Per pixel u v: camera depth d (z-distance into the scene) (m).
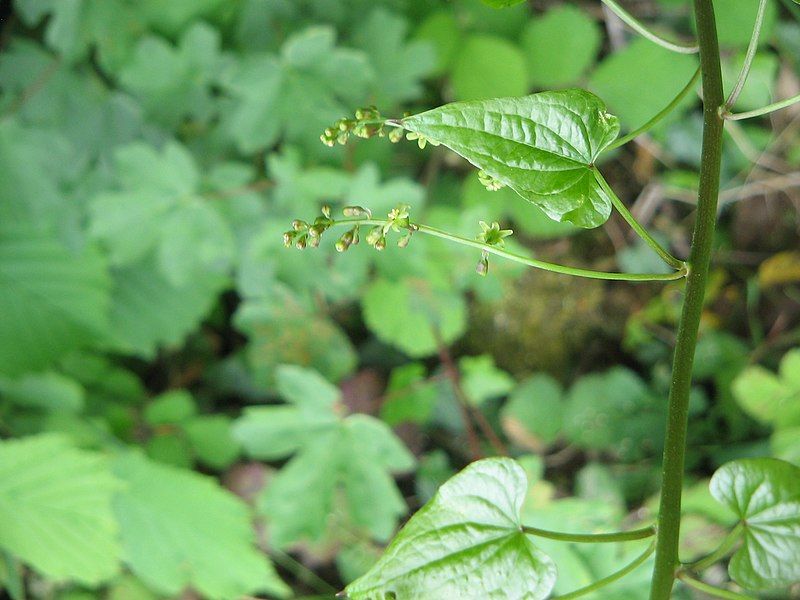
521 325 0.59
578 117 0.20
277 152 0.49
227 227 0.46
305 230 0.21
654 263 0.59
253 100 0.43
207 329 0.59
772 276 0.58
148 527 0.42
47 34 0.43
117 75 0.44
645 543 0.45
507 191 0.48
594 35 0.46
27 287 0.46
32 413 0.46
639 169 0.60
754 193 0.58
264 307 0.51
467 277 0.48
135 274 0.50
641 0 0.53
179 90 0.45
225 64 0.45
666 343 0.59
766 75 0.51
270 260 0.45
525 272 0.59
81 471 0.40
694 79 0.21
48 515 0.39
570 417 0.56
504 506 0.21
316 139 0.44
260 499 0.47
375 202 0.44
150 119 0.45
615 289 0.59
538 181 0.19
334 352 0.52
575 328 0.60
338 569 0.54
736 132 0.56
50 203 0.45
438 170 0.53
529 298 0.59
